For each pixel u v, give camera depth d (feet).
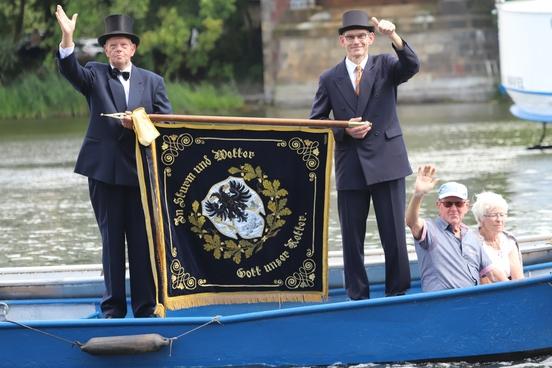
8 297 64.03
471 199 107.76
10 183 135.23
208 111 268.82
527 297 57.11
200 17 282.15
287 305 63.26
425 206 103.60
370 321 57.00
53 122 241.76
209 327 56.90
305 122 58.18
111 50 58.29
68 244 93.30
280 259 59.98
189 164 58.59
